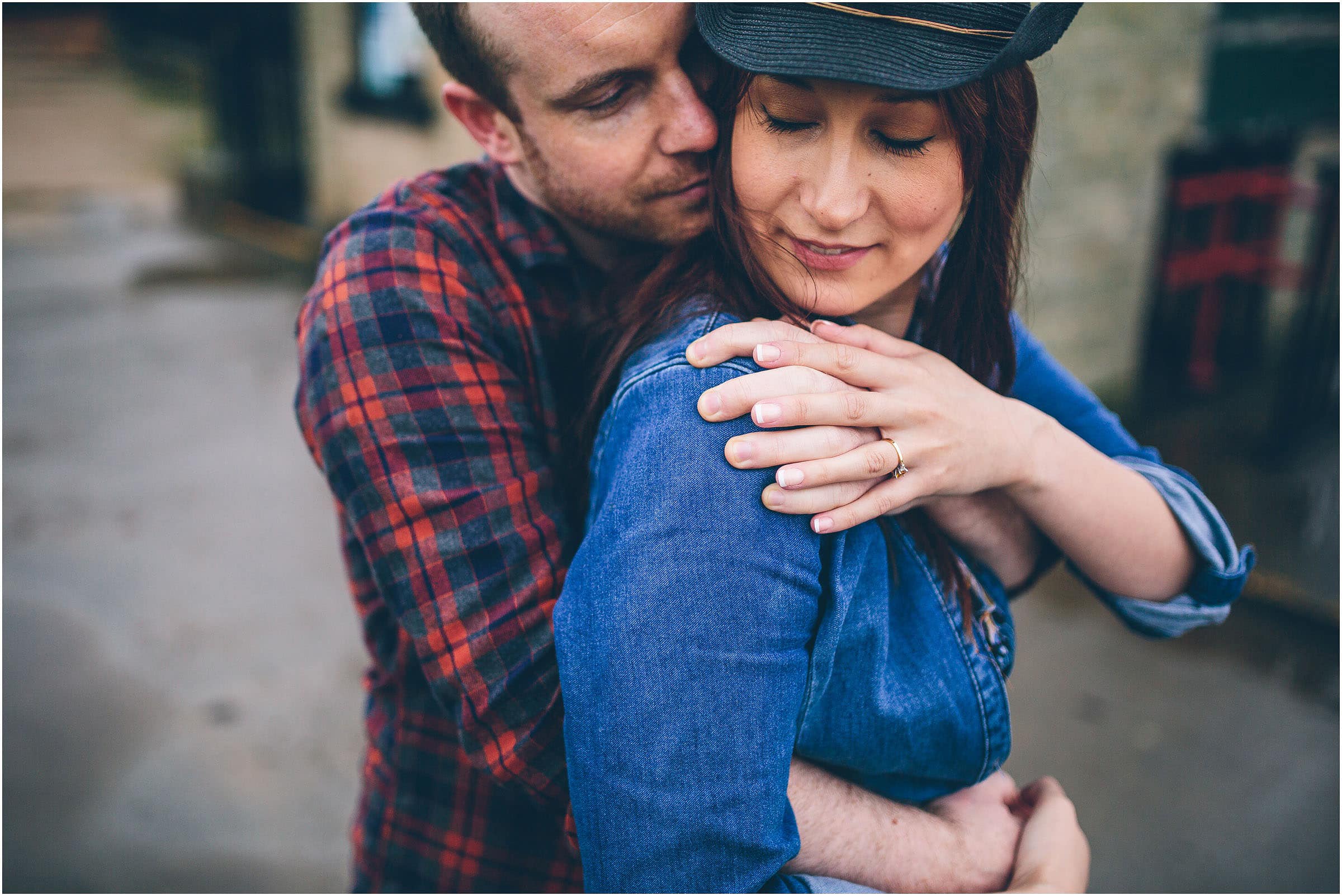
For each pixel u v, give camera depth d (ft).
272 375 19.39
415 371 3.06
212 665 10.78
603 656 2.43
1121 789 9.04
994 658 3.16
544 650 2.87
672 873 2.42
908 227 2.66
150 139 41.04
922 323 3.28
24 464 15.39
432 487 2.98
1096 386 15.71
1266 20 15.44
